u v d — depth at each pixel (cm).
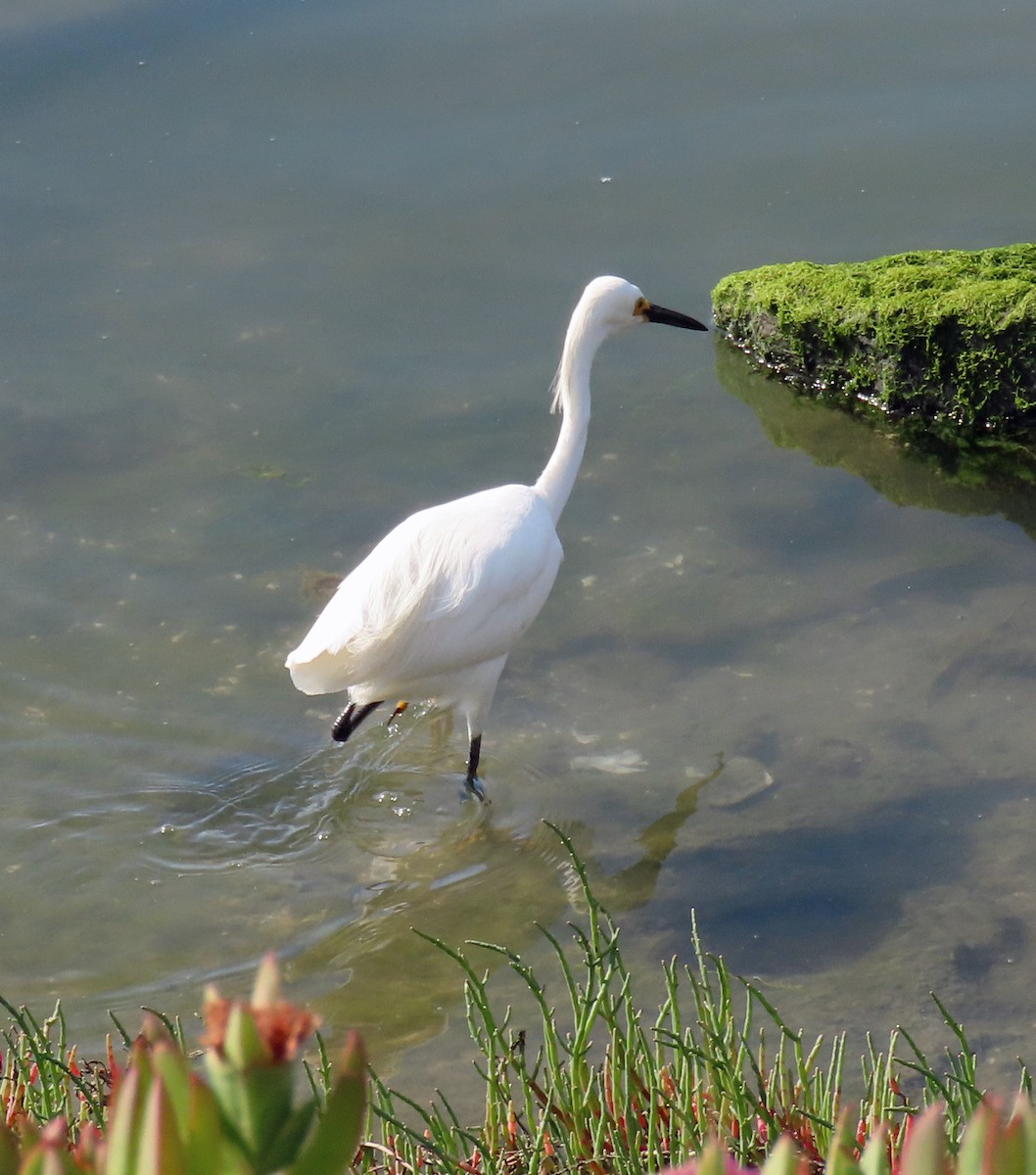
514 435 1405
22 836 978
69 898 929
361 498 1323
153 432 1414
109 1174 215
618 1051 601
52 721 1084
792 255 1619
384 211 1714
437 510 1040
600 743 1056
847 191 1716
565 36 2002
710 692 1095
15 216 1697
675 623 1172
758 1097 620
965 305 1389
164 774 1038
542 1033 791
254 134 1825
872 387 1465
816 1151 561
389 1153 550
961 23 1986
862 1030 775
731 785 1002
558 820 987
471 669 1002
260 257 1650
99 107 1866
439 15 2052
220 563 1250
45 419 1427
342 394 1465
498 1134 591
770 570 1229
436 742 1078
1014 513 1296
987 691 1069
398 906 920
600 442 1408
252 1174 225
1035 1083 721
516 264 1634
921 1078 730
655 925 884
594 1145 562
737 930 871
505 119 1844
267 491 1336
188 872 952
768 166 1756
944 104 1834
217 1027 223
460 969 859
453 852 967
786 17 2023
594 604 1198
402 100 1883
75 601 1207
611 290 1137
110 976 866
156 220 1700
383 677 968
